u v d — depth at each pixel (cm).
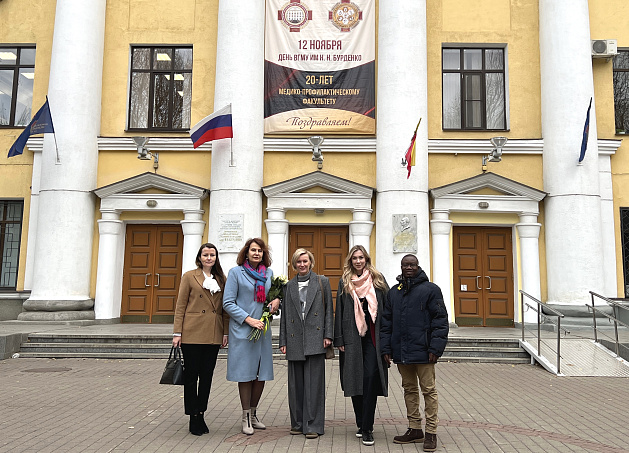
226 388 760
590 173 1298
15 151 1246
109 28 1434
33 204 1382
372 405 505
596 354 966
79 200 1315
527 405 664
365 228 1306
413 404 514
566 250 1280
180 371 525
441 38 1413
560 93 1327
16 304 1349
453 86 1420
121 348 1023
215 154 1309
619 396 721
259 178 1330
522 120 1384
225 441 507
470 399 696
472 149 1359
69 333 1063
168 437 518
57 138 1315
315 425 523
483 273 1359
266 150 1359
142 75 1434
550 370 892
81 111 1335
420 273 511
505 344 1030
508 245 1368
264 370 548
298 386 542
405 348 496
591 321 1237
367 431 502
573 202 1288
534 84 1395
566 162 1303
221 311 553
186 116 1420
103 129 1400
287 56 1379
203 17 1431
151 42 1428
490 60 1430
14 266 1395
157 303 1366
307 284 547
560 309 1260
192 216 1328
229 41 1334
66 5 1355
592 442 511
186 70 1433
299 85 1373
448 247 1312
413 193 1276
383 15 1345
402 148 1285
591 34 1419
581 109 1313
